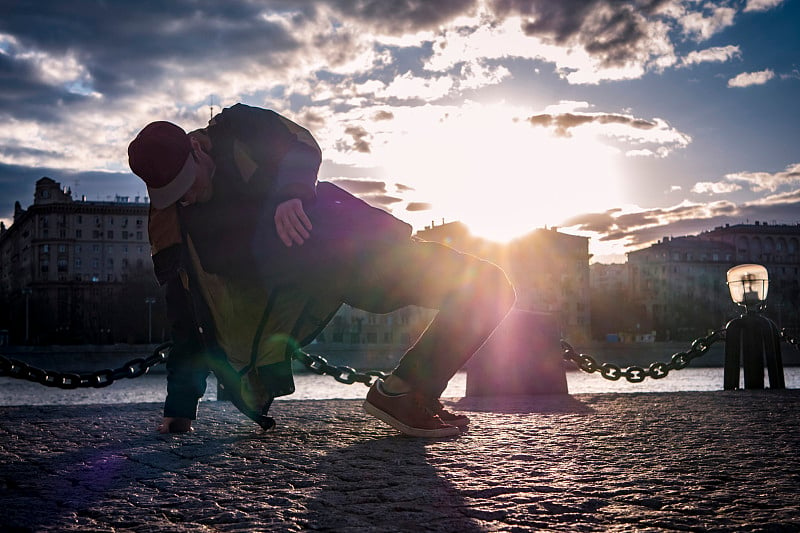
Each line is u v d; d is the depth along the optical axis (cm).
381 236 334
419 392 374
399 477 273
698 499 234
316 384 5128
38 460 323
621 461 302
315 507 229
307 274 326
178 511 228
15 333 11744
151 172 312
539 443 351
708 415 470
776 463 296
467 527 204
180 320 405
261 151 319
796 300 13975
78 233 12731
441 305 355
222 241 324
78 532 206
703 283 14775
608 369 712
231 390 348
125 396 4362
